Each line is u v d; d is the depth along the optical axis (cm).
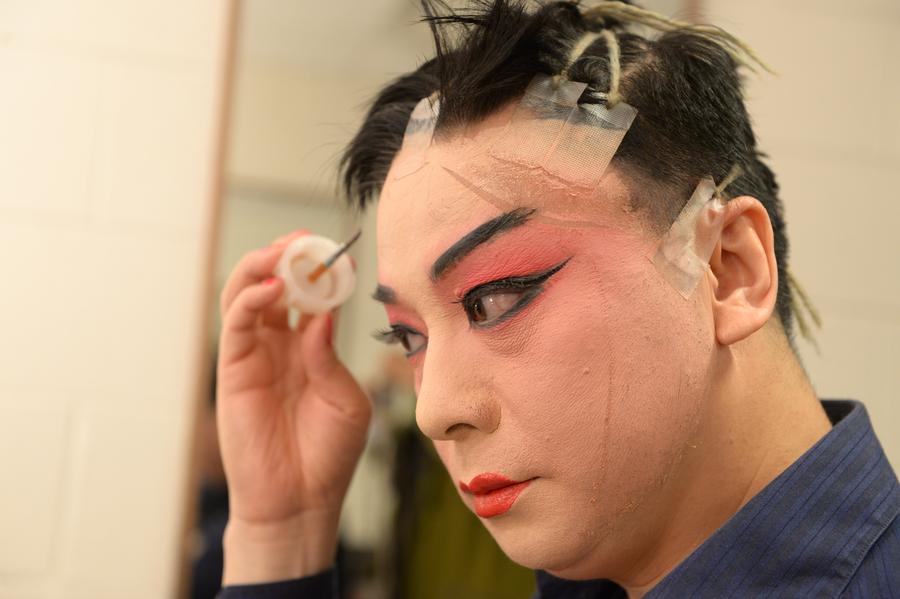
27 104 104
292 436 76
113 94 105
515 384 48
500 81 50
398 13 97
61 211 104
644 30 65
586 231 47
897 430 93
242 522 75
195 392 101
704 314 48
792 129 96
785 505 49
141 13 106
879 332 94
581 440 47
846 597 47
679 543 51
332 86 99
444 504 96
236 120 100
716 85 52
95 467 102
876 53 96
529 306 48
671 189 48
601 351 47
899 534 49
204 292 100
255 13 100
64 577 101
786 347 54
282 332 78
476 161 49
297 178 99
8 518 101
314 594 74
